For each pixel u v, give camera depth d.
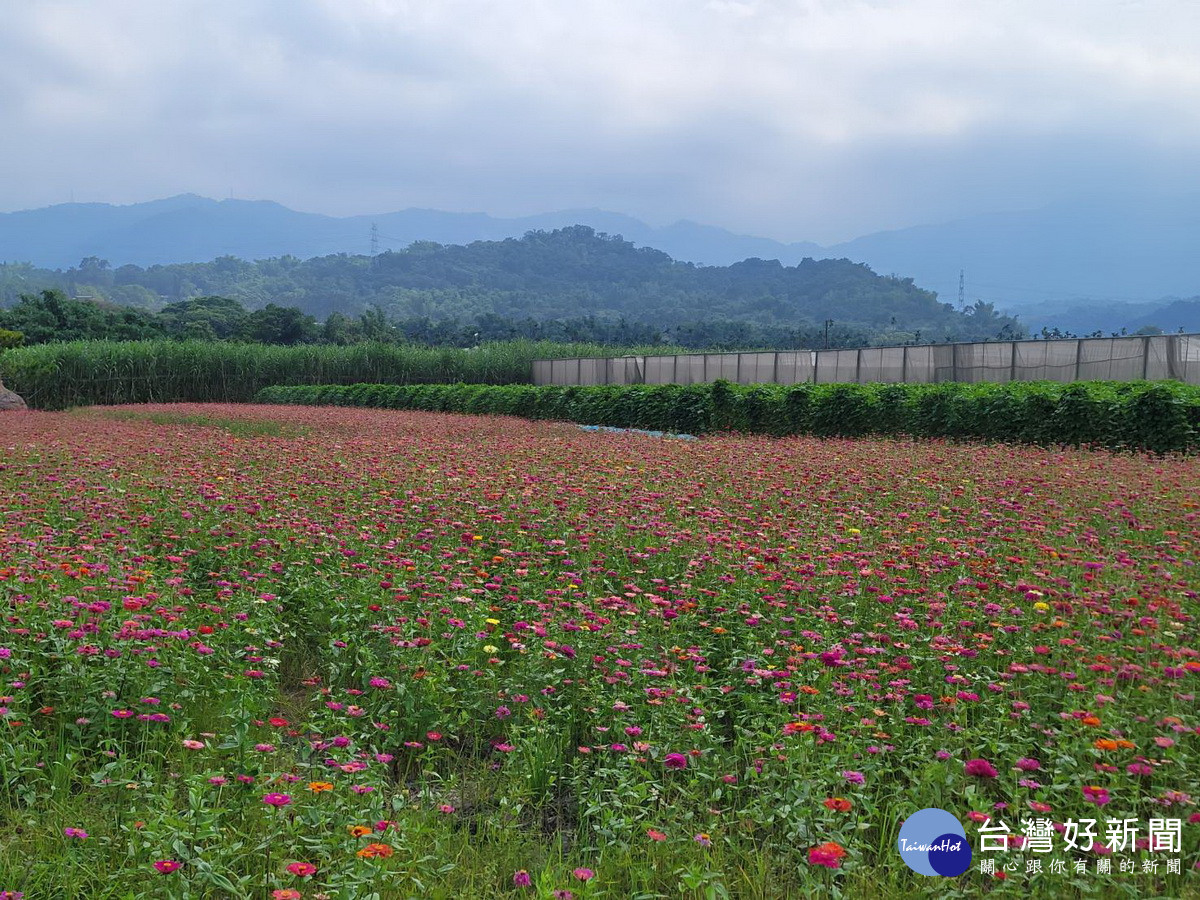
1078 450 14.61
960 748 4.04
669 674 4.88
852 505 9.19
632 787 3.83
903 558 6.98
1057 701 4.45
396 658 5.12
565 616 5.77
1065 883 3.25
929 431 17.61
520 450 14.34
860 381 30.14
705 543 7.45
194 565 7.40
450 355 49.50
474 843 3.75
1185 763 3.85
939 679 4.81
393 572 6.62
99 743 4.22
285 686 5.45
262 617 5.74
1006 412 16.28
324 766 3.98
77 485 9.98
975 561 6.77
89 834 3.53
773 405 20.23
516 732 4.38
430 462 12.68
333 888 3.16
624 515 8.59
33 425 21.62
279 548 7.45
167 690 4.60
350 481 10.55
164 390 41.91
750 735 4.24
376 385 36.88
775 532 7.85
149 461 12.64
